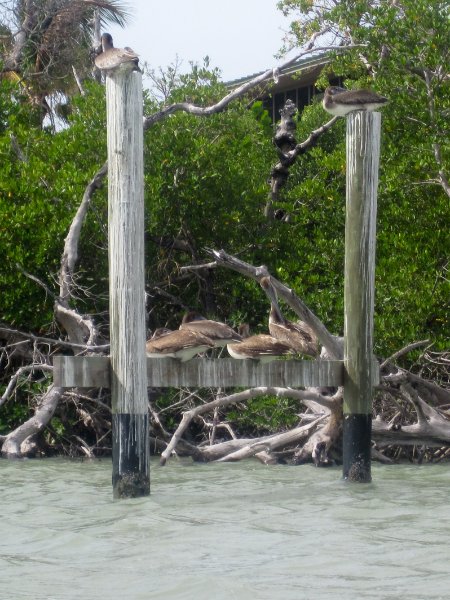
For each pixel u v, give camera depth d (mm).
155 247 25812
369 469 16656
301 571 10477
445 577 10195
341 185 26641
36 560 11211
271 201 27344
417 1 23078
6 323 24047
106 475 19141
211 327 14883
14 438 21953
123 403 14539
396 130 23312
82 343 22422
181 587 9906
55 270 23797
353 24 24109
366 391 16297
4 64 34656
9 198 24062
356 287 16297
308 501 15141
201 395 23422
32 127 28078
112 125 14656
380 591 9664
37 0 36719
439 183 22703
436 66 22703
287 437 20734
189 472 19016
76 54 36250
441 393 21516
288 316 23578
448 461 21438
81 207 22609
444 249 22828
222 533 12508
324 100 17203
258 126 28156
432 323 22469
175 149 25297
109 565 10898
